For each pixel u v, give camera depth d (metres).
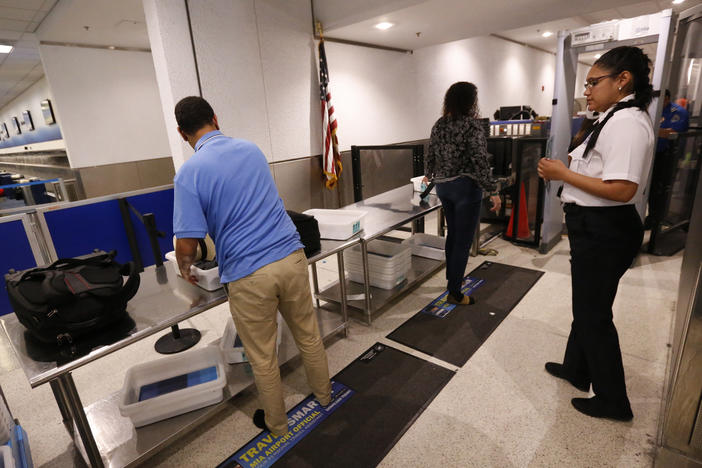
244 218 1.40
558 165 1.47
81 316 1.31
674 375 1.35
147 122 5.25
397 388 1.96
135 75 5.07
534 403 1.79
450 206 2.50
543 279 3.10
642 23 2.84
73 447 1.75
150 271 2.01
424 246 3.43
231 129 3.38
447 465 1.51
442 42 4.75
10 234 2.33
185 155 3.10
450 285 2.71
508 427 1.67
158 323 1.46
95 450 1.43
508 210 4.31
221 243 1.42
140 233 2.85
